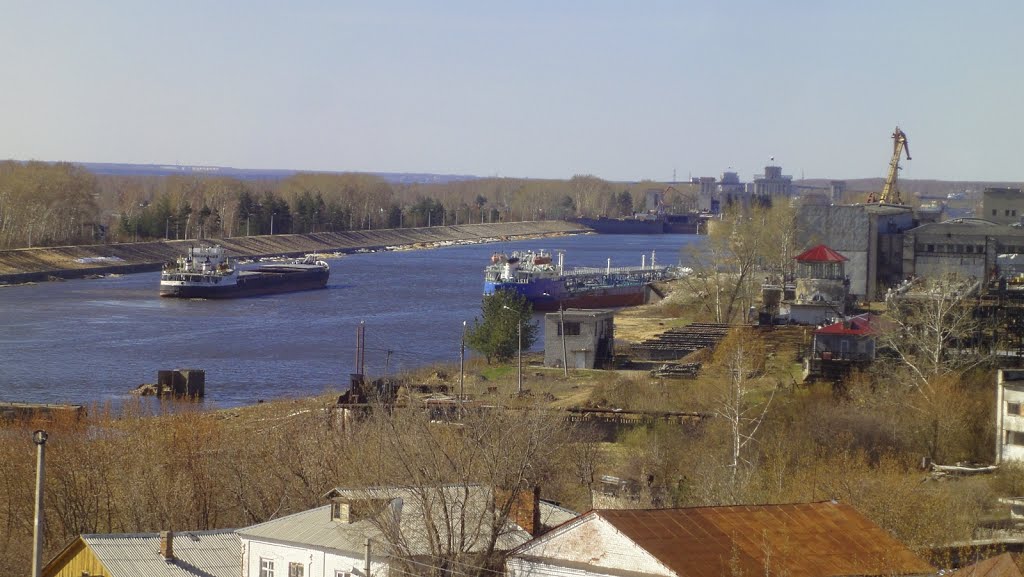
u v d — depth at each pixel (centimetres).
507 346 17450
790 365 14388
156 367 17662
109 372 17125
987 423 10581
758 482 8262
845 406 10938
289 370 17462
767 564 4884
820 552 5081
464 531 5662
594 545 5025
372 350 19575
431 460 6391
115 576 5866
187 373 15400
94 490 8200
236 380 16550
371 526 5866
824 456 9319
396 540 5566
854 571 4969
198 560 6131
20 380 16275
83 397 15088
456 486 6266
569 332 16788
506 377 15725
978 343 13825
